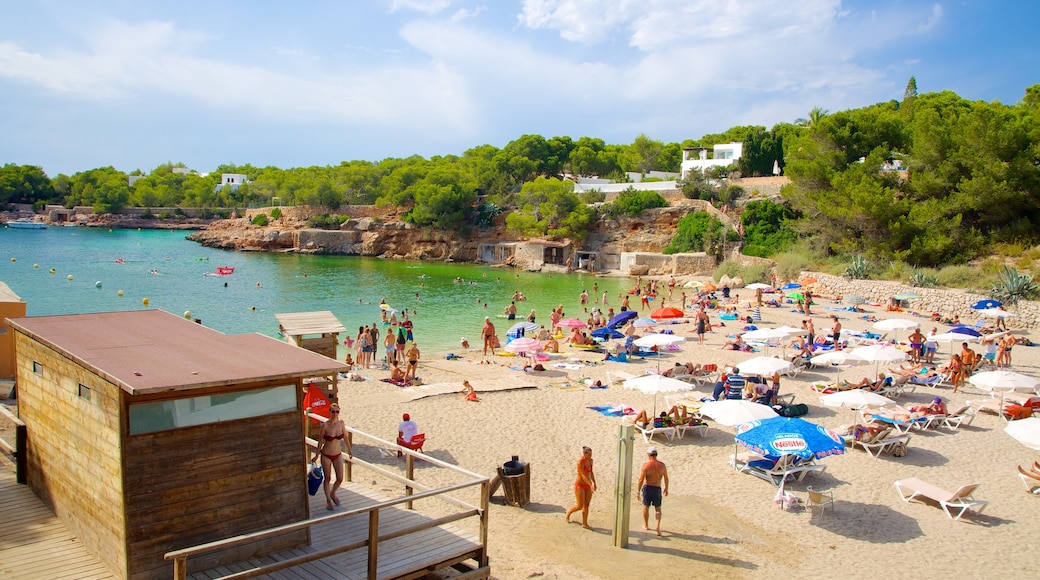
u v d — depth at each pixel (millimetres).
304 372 9852
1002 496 15664
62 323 12102
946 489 16000
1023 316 40312
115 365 9258
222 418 9312
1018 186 51812
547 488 15773
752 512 14570
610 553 12383
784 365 22672
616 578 11414
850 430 19250
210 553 9219
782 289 48875
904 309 47094
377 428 19906
